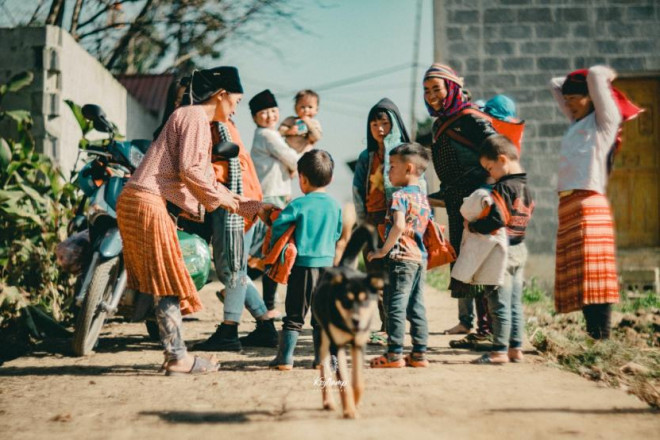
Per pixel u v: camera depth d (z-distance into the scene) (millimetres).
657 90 10547
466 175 5336
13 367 4922
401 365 4766
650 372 4645
